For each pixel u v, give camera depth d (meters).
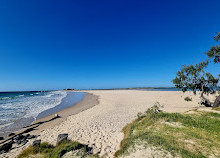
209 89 13.16
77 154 4.58
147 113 8.69
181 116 6.74
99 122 9.94
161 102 18.38
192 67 12.83
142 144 4.21
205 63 12.05
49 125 10.02
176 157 3.29
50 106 20.33
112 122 9.77
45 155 4.70
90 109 16.05
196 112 8.19
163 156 3.39
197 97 20.56
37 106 20.39
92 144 5.87
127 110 14.02
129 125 7.34
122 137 6.37
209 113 7.56
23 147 6.12
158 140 4.20
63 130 8.57
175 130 5.06
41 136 7.62
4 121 11.71
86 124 9.60
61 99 31.86
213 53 10.80
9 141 7.03
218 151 3.55
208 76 12.23
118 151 4.49
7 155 5.40
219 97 9.68
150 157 3.44
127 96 30.25
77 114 13.53
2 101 28.19
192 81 13.32
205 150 3.61
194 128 5.27
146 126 6.16
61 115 13.60
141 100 21.66
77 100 28.75
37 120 11.99
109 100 24.72
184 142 4.03
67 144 5.25
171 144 3.90
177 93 26.14
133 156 3.73
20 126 10.23
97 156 4.59
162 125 5.80
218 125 5.49
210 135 4.57
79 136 7.16
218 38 10.15
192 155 3.32
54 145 6.00
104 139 6.50
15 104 22.92
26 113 15.06
